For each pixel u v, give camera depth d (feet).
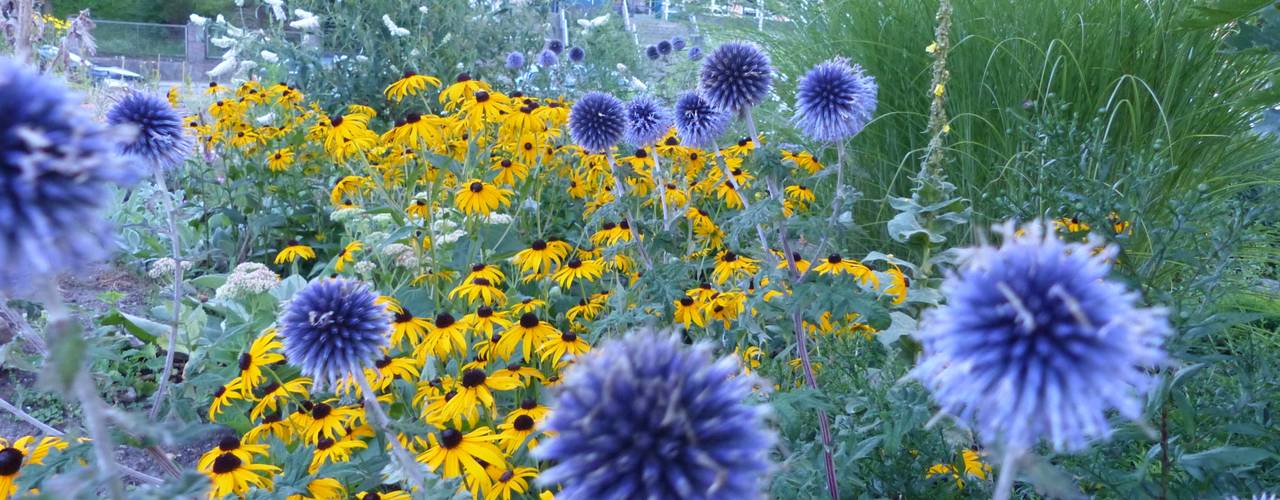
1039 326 3.86
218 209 19.98
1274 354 9.25
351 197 18.54
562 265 14.74
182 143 10.97
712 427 4.11
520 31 31.94
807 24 20.47
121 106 10.55
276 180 20.72
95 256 4.23
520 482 8.80
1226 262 9.27
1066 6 16.44
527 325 11.20
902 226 13.52
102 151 4.11
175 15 84.48
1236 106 14.75
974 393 3.99
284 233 20.42
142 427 5.07
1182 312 8.48
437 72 29.22
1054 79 15.75
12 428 13.15
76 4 60.85
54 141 3.93
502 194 15.85
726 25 22.25
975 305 4.04
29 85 4.06
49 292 4.14
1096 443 7.41
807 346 11.50
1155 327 3.84
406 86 17.56
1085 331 3.78
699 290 12.05
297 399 11.02
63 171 3.91
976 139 16.37
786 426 7.76
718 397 4.29
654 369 4.26
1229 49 14.83
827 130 10.77
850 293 8.13
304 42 29.76
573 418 4.22
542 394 11.44
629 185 15.66
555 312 15.96
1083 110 15.46
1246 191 14.67
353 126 16.57
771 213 8.83
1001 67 16.30
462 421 10.80
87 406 4.62
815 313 8.11
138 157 10.14
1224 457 7.22
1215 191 14.56
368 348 7.67
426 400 10.52
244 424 12.53
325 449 9.36
